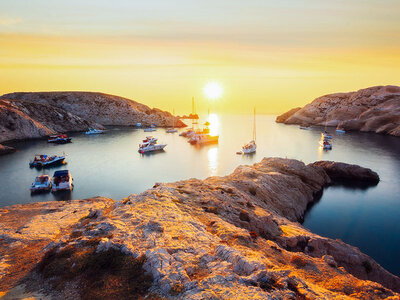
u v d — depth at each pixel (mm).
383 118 154750
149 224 17047
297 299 10633
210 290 10375
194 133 141500
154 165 79625
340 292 13820
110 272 12125
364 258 23953
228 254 13641
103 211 22766
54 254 14016
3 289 11852
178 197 26109
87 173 69188
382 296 13797
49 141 111938
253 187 39188
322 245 24078
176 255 13461
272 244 18906
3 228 22656
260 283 11188
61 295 11062
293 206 41031
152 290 10812
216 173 71938
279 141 129625
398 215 43344
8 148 90812
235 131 180750
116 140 126250
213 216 22109
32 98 188500
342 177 63844
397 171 70562
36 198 50000
